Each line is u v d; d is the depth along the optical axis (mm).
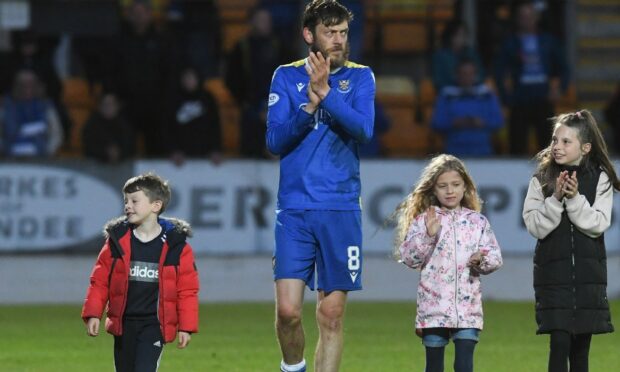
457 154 47625
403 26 56438
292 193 22438
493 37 55594
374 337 33656
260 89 46844
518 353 30531
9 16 51406
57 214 44500
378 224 44656
